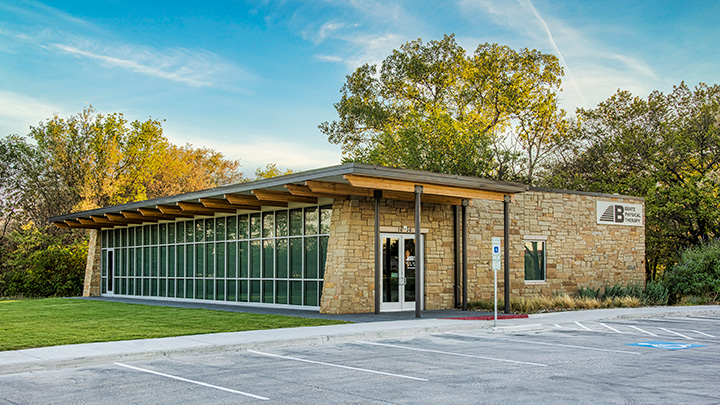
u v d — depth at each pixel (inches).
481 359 395.5
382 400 277.3
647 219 1332.4
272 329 534.0
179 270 999.6
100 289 1199.6
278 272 805.9
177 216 962.1
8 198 1726.1
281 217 808.9
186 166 2329.0
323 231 742.5
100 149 1814.7
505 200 735.1
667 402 269.3
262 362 388.5
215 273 918.4
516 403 269.3
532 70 1588.3
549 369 356.5
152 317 661.9
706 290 973.8
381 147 1560.0
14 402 282.2
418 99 1654.8
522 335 532.1
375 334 511.8
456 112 1620.3
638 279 1008.2
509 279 779.4
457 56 1604.3
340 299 683.4
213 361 394.0
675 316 729.0
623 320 677.9
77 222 1164.5
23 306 867.4
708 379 324.2
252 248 853.2
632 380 321.7
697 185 1332.4
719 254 989.2
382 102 1692.9
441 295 775.7
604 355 412.5
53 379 338.0
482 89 1605.6
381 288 724.7
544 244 906.7
